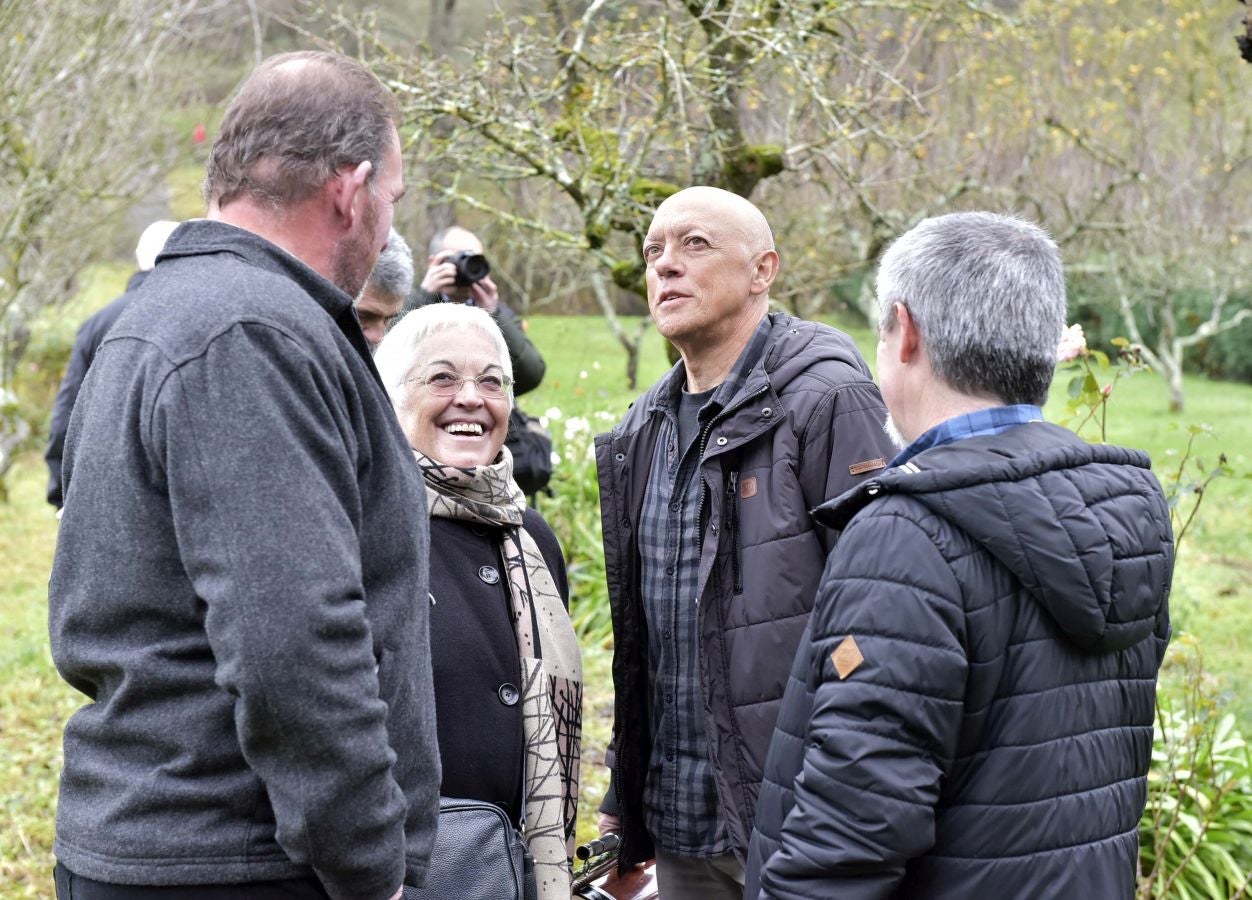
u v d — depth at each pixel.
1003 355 1.66
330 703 1.37
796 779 1.60
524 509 2.36
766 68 5.14
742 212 2.42
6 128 8.67
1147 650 1.70
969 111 10.80
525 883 1.98
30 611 6.48
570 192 4.68
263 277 1.49
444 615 2.09
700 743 2.36
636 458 2.52
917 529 1.56
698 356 2.45
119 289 15.53
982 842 1.55
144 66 10.19
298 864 1.47
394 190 1.66
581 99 4.89
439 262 3.97
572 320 12.77
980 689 1.54
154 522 1.44
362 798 1.40
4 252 9.42
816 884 1.53
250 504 1.37
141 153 10.63
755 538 2.26
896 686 1.51
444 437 2.22
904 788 1.50
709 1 4.45
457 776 2.03
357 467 1.54
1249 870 3.30
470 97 4.56
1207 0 15.73
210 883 1.44
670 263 2.39
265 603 1.35
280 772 1.39
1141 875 3.31
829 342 2.37
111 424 1.46
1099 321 20.84
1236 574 7.92
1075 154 14.27
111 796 1.48
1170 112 16.41
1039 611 1.56
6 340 10.06
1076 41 12.95
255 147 1.56
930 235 1.72
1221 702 3.36
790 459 2.26
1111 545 1.55
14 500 9.85
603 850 2.40
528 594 2.21
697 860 2.38
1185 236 15.69
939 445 1.67
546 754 2.12
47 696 5.08
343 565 1.40
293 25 5.07
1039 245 1.70
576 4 5.23
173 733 1.45
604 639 5.77
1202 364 21.02
